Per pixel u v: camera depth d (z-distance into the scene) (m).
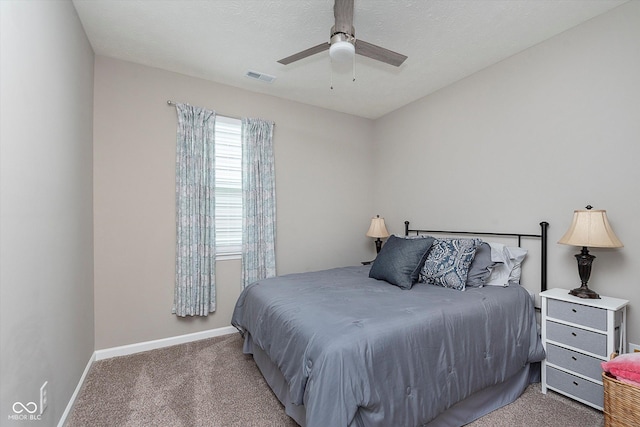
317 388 1.24
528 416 1.76
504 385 1.91
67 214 1.77
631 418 1.34
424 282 2.47
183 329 2.87
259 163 3.29
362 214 4.14
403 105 3.72
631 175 1.92
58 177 1.62
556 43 2.29
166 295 2.80
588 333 1.80
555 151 2.29
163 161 2.81
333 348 1.31
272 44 2.44
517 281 2.45
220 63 2.73
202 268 2.90
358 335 1.38
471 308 1.81
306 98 3.51
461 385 1.61
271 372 1.98
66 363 1.72
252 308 2.24
